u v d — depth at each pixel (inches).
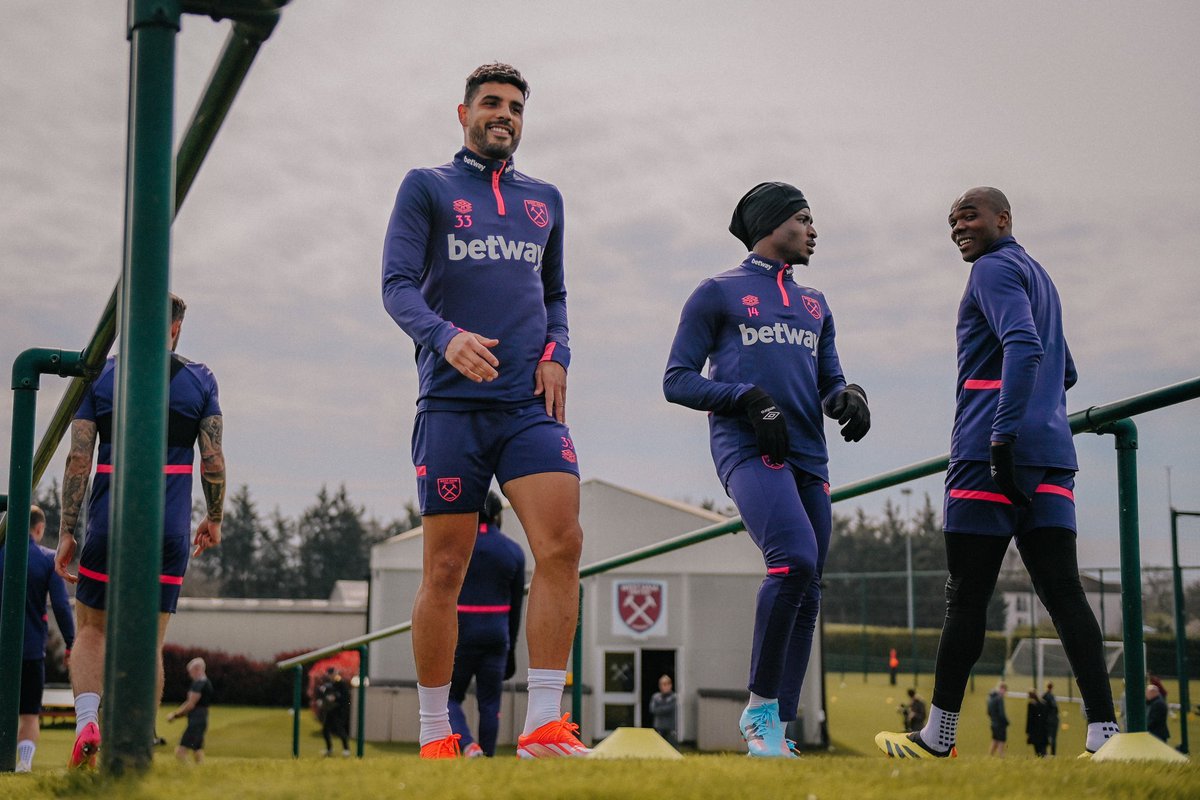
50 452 192.2
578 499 121.9
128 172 79.5
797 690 148.4
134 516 75.8
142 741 75.3
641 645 981.8
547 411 124.9
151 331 77.6
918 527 2915.8
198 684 604.4
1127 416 139.6
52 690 1099.9
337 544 3595.0
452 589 124.8
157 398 77.3
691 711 975.0
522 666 930.1
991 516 135.5
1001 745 824.3
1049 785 76.3
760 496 140.3
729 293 152.5
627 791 68.2
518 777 73.9
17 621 144.8
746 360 149.3
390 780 73.0
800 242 154.7
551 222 135.3
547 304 137.6
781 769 81.6
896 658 1498.5
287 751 883.4
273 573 3575.3
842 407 148.6
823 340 160.6
